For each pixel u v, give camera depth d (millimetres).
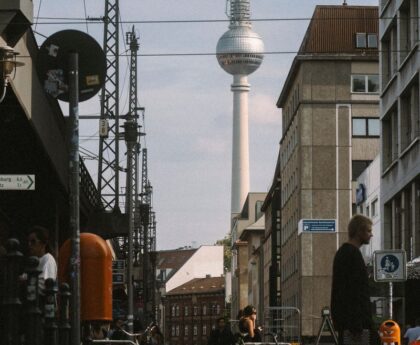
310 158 102750
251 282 177625
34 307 13891
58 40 20109
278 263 130000
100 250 18781
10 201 36375
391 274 31594
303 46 105062
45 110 31344
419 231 56969
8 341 12875
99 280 18703
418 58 56125
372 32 104250
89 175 45406
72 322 18391
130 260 46094
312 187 102312
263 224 175125
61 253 18844
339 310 16172
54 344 15297
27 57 27547
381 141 66500
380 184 66562
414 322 45062
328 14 105188
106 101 58594
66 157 38188
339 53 103062
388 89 64188
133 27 78250
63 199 40000
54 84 20109
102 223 46469
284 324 49719
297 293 103938
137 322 46219
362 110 102812
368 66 103062
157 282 161625
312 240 101062
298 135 104500
